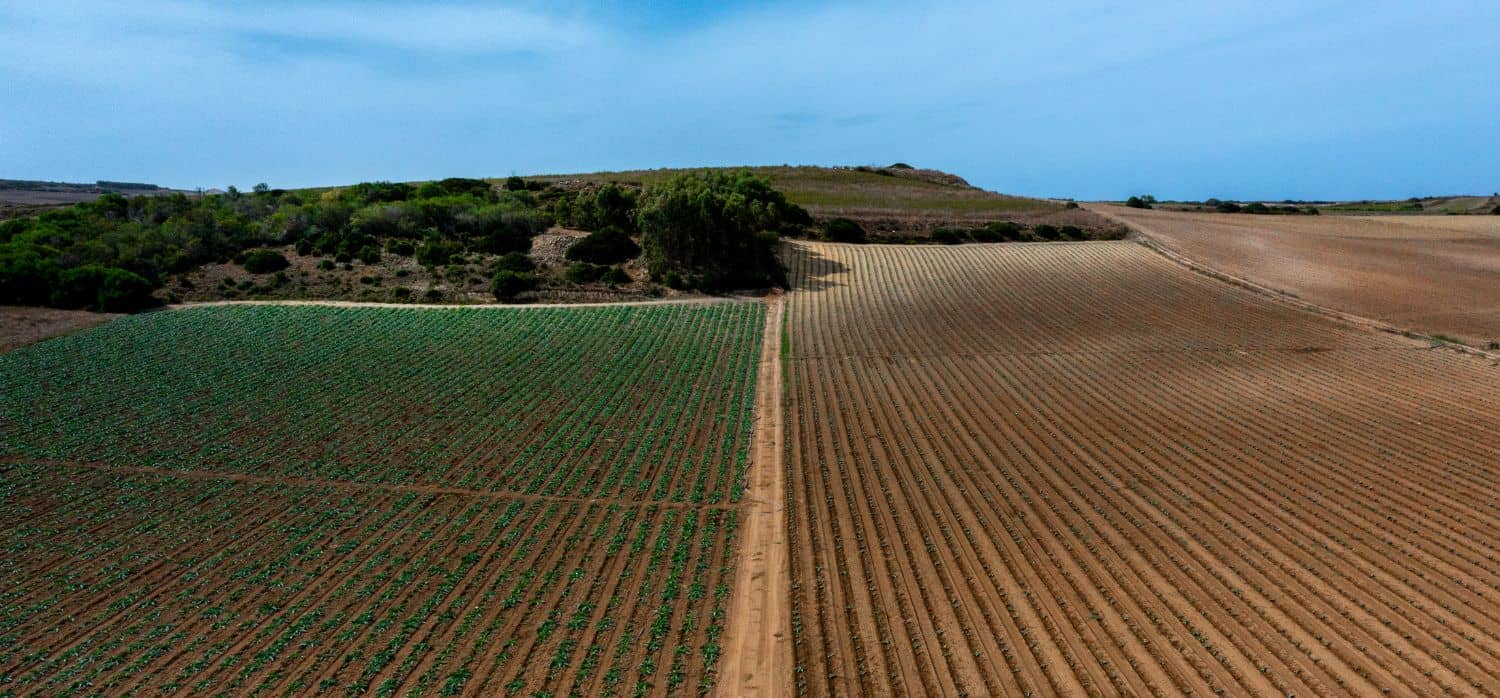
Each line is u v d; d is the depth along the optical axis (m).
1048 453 28.81
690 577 20.78
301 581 20.66
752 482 26.91
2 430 30.08
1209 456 28.34
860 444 29.94
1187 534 22.61
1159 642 17.53
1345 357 39.78
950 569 20.75
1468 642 17.52
